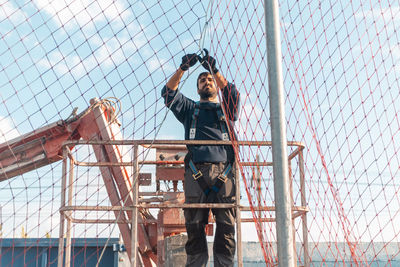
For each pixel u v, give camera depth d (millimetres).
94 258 10445
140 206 4992
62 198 5082
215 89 5688
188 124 5645
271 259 4891
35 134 7414
